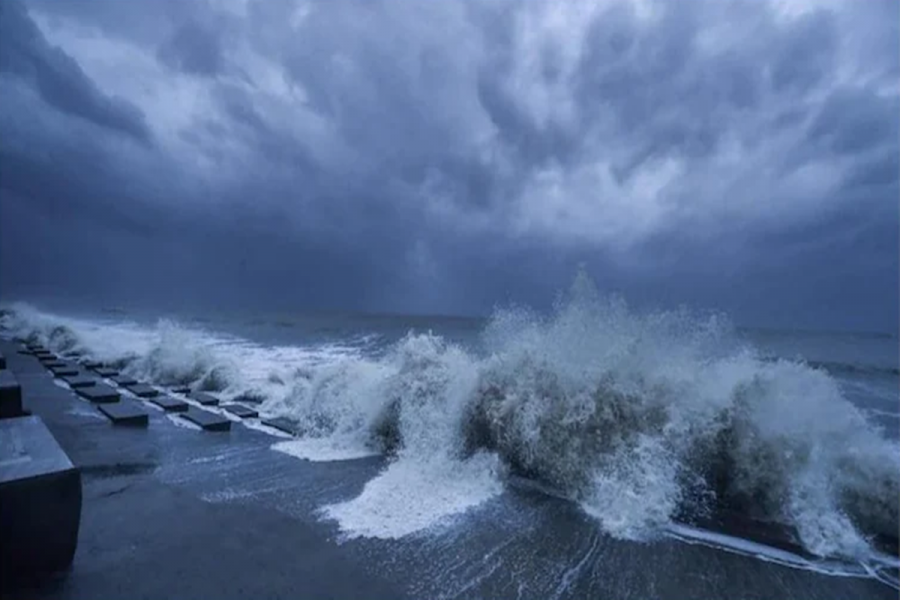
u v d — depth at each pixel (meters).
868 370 15.17
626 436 4.31
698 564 3.01
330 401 6.06
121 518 3.21
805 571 3.00
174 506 3.44
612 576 2.81
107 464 4.30
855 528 3.57
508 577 2.73
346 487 3.94
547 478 4.30
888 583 2.94
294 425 5.85
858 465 3.92
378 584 2.57
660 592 2.67
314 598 2.39
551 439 4.40
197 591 2.39
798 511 3.64
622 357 4.74
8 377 4.01
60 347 12.54
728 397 4.25
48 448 2.66
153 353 9.48
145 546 2.83
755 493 3.86
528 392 4.74
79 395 6.89
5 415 3.64
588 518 3.57
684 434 4.20
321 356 13.09
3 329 16.70
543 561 2.93
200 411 6.34
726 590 2.74
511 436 4.59
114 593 2.33
